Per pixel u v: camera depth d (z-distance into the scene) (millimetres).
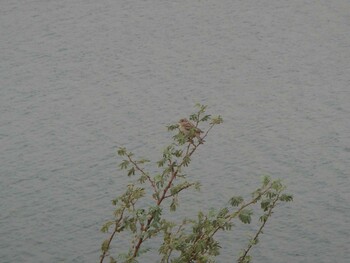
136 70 73188
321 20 88000
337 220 40250
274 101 62156
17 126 58938
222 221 12781
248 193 43906
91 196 44781
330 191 43875
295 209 41625
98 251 38188
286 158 49250
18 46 83562
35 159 51500
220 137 53656
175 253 36906
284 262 36000
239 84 67562
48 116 61094
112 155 51344
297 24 87000
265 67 72250
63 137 55750
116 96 65625
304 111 59062
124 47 81562
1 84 70938
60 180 47500
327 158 48906
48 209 43312
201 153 50438
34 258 37906
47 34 87750
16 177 48344
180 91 66000
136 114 60250
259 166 48000
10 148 54000
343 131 53844
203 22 89812
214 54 77250
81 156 51500
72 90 68188
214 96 64250
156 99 64000
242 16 91500
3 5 101688
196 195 43844
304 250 37156
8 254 38406
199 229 12984
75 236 39969
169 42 82500
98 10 97625
